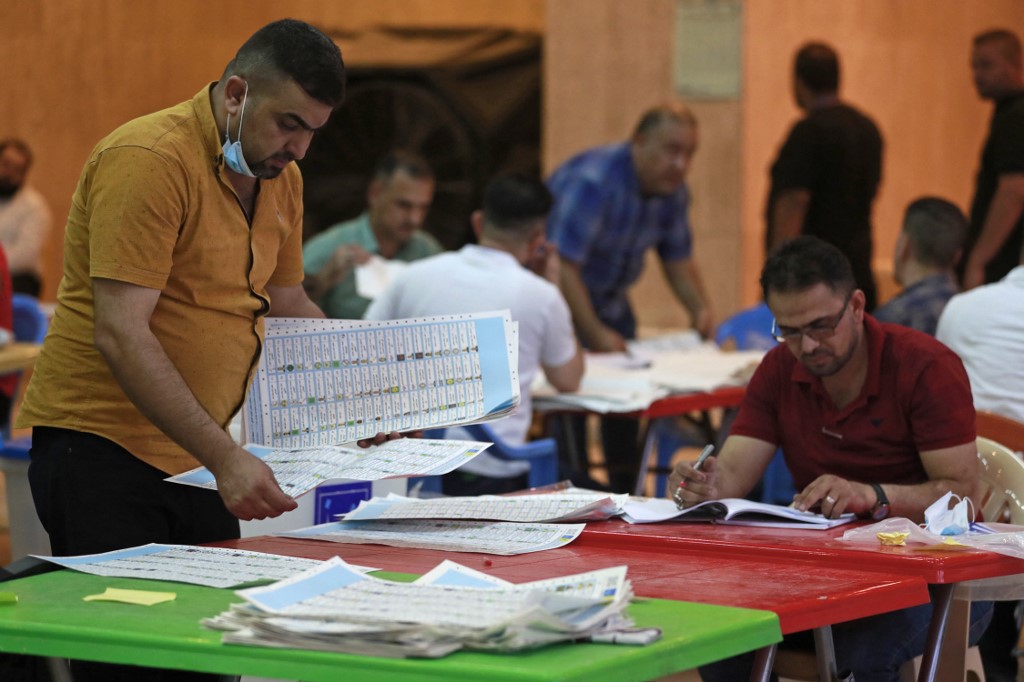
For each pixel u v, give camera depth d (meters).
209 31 13.87
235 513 3.02
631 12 11.46
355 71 13.93
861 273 8.63
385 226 7.86
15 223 11.87
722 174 11.46
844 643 3.27
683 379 6.57
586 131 11.59
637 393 6.22
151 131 3.17
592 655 2.04
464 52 13.80
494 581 2.46
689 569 2.81
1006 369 4.85
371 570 2.73
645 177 7.72
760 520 3.37
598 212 7.72
